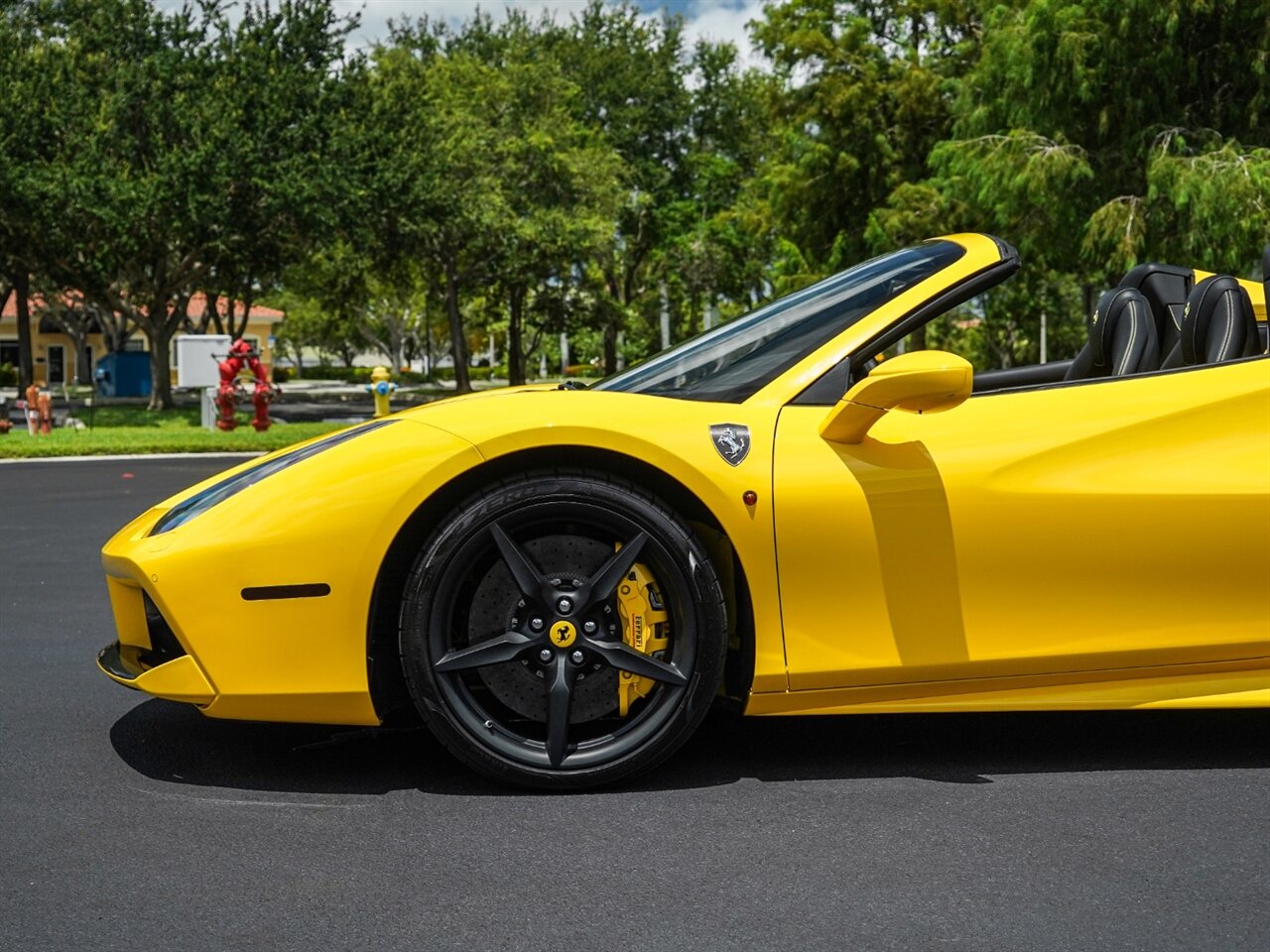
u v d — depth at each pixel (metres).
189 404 35.09
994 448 2.71
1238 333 3.04
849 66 26.52
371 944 1.95
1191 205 15.49
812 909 2.07
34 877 2.23
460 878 2.22
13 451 15.51
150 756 2.97
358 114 26.89
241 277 29.02
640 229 41.81
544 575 2.63
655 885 2.18
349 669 2.59
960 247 2.92
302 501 2.59
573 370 62.19
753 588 2.64
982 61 19.02
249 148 24.47
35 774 2.83
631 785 2.72
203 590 2.56
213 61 26.14
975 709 2.72
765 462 2.64
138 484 11.38
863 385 2.56
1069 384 2.84
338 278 37.22
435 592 2.58
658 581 2.65
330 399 41.97
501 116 35.25
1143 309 3.36
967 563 2.68
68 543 7.22
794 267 28.33
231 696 2.57
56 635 4.54
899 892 2.14
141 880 2.21
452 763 2.88
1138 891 2.14
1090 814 2.54
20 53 26.00
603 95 40.91
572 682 2.63
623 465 2.65
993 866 2.26
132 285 29.91
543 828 2.46
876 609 2.66
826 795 2.66
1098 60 16.84
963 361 2.50
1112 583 2.73
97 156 24.64
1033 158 16.52
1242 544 2.75
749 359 2.83
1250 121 17.06
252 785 2.74
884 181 26.28
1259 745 3.04
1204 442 2.78
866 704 2.71
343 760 2.91
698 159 40.94
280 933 1.99
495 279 36.91
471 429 2.61
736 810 2.56
